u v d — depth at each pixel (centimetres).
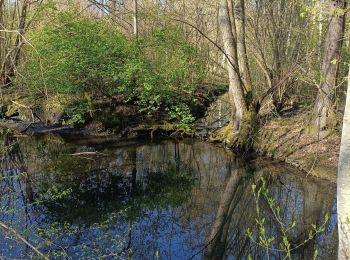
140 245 667
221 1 1213
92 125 1434
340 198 352
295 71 1145
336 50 989
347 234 345
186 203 875
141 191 941
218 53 2445
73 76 1440
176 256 641
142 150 1288
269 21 1430
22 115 1473
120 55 1482
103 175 1034
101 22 1619
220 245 689
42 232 623
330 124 1042
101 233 692
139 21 2200
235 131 1279
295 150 1071
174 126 1467
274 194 891
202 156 1232
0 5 856
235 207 855
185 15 2323
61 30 1410
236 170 1086
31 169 1029
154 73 1507
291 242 665
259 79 1600
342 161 352
